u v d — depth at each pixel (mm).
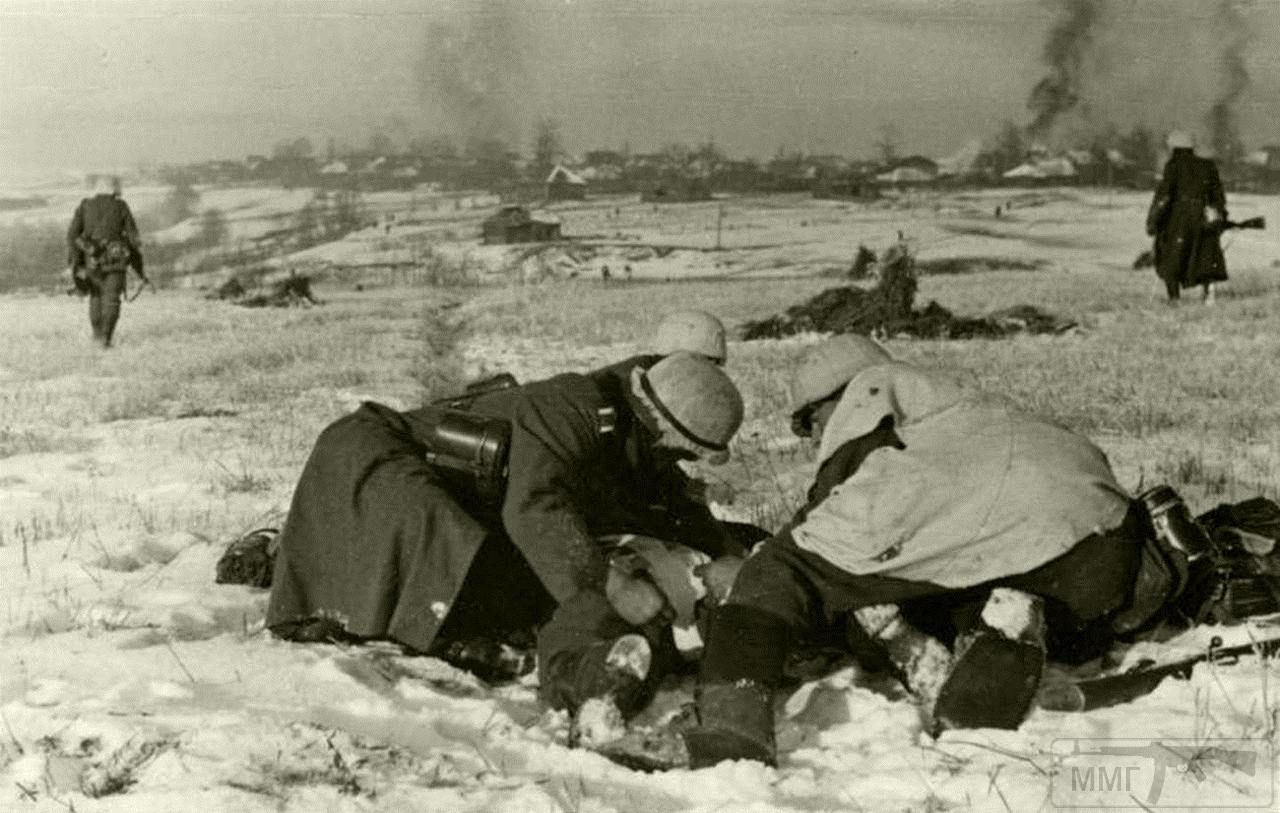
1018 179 135375
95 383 16484
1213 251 22391
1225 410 11867
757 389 13914
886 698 4926
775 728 4594
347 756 4168
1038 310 24234
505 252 83688
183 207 126250
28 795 3898
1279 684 4773
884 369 5070
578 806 3910
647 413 5172
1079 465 4902
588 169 144000
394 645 5375
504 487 5250
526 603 5359
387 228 103938
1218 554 5277
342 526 5332
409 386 15625
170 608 5793
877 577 4773
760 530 5996
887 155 148500
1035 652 4605
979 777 4125
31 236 82500
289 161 143250
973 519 4762
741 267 74188
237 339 23375
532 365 18297
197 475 9781
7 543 7344
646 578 4996
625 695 4539
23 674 4879
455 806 3881
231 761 4066
